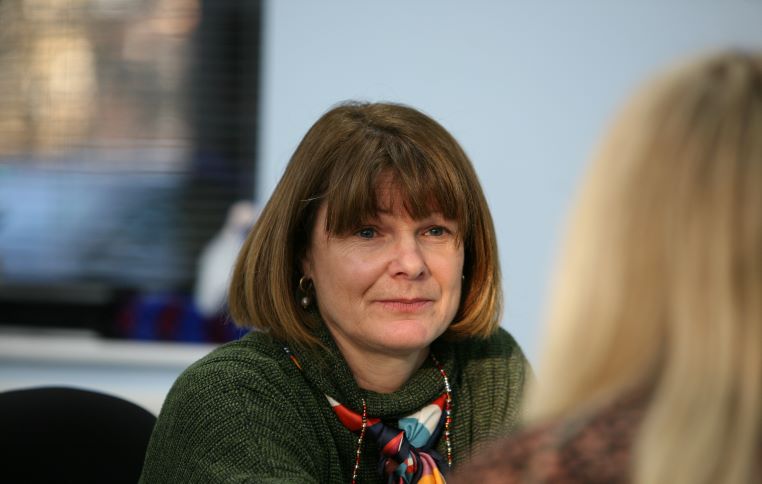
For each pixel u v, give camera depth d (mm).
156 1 11156
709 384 2463
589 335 2693
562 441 2664
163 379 10875
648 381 2645
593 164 2811
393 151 5039
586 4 10273
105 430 5824
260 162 11031
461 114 10430
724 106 2631
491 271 5469
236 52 11148
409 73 10438
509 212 10445
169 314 11133
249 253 5348
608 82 10312
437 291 5113
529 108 10383
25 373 10898
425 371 5422
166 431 5035
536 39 10344
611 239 2678
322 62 10484
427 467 5176
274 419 4895
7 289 11273
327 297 5137
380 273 4996
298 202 5160
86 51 11227
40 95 11250
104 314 11234
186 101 11195
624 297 2645
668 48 10211
